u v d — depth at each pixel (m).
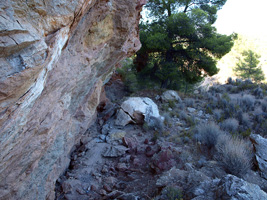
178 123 8.06
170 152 5.25
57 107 2.99
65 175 5.24
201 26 10.79
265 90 12.23
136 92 12.28
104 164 5.73
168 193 3.52
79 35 2.71
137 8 4.14
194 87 18.64
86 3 2.09
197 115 9.02
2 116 1.29
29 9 1.22
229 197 2.65
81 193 4.57
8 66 1.11
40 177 3.43
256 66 27.52
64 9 1.66
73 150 6.40
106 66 5.03
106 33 3.54
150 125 7.69
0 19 0.99
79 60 3.04
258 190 2.75
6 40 1.04
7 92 1.16
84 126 5.69
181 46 11.47
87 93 4.96
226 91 13.66
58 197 4.46
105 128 7.76
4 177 2.16
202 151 5.62
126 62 18.86
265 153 4.74
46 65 1.59
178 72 11.90
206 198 2.96
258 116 8.29
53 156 3.73
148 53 12.28
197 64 12.05
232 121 7.50
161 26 11.45
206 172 4.39
